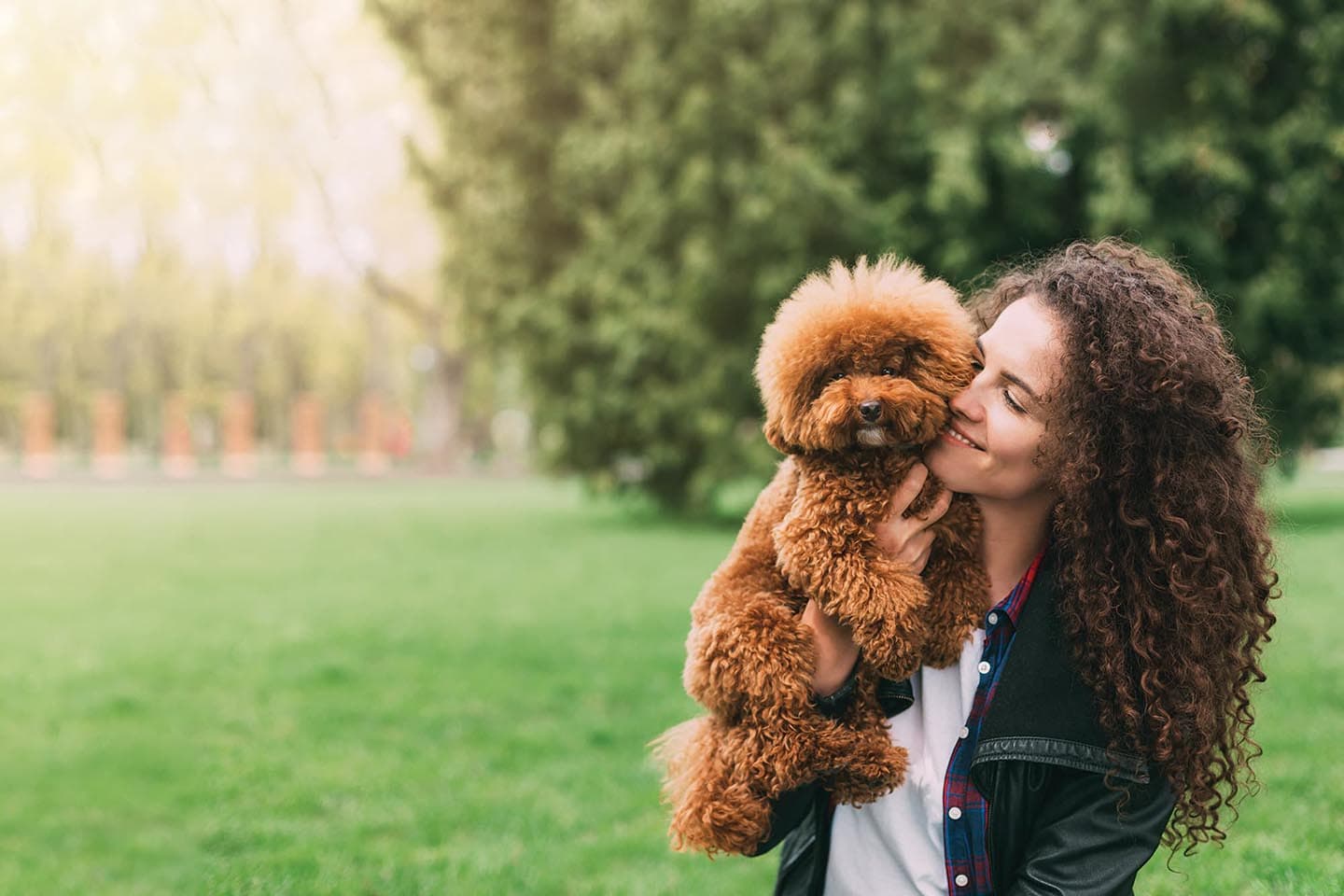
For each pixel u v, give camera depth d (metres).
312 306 52.38
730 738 1.88
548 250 17.70
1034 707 1.82
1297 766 4.92
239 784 5.39
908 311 1.94
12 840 4.81
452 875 4.25
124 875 4.43
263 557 13.89
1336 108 13.58
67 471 39.47
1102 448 1.82
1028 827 1.86
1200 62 13.60
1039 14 14.22
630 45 16.38
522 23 17.39
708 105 14.85
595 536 15.73
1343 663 6.75
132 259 49.19
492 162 17.83
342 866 4.36
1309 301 14.16
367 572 12.27
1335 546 11.88
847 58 14.45
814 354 1.93
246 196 26.41
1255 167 13.82
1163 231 13.28
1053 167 14.15
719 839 1.84
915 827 1.93
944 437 1.90
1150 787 1.84
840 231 13.92
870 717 1.90
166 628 9.29
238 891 4.16
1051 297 1.89
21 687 7.38
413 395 61.66
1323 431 15.52
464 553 13.99
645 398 16.19
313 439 44.75
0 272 48.16
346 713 6.59
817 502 1.88
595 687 7.03
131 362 56.09
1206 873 3.89
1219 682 1.88
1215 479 1.84
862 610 1.78
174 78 20.16
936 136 13.67
